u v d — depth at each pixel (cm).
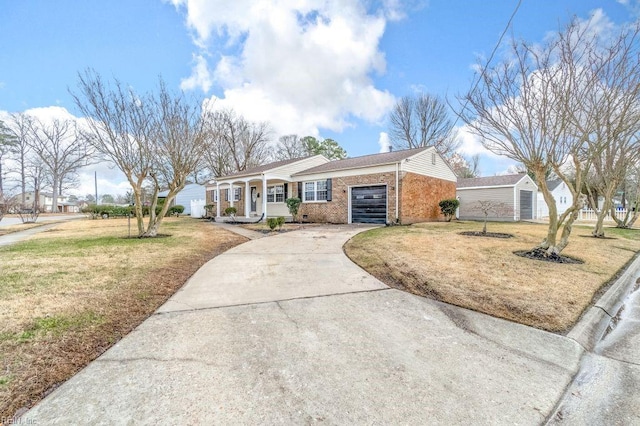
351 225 1393
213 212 2320
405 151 1641
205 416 187
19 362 241
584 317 358
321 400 204
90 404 197
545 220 2008
